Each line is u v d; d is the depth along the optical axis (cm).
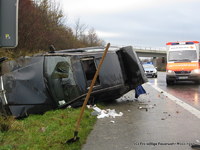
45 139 493
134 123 673
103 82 921
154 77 2962
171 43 1962
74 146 468
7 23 345
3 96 657
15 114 654
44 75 758
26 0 1731
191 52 1878
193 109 866
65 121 634
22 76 723
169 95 1258
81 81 843
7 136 502
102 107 894
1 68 730
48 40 1970
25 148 438
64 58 829
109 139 530
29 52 1588
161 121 694
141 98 1167
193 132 581
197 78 1784
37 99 714
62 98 769
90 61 938
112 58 997
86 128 595
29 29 1669
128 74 1079
